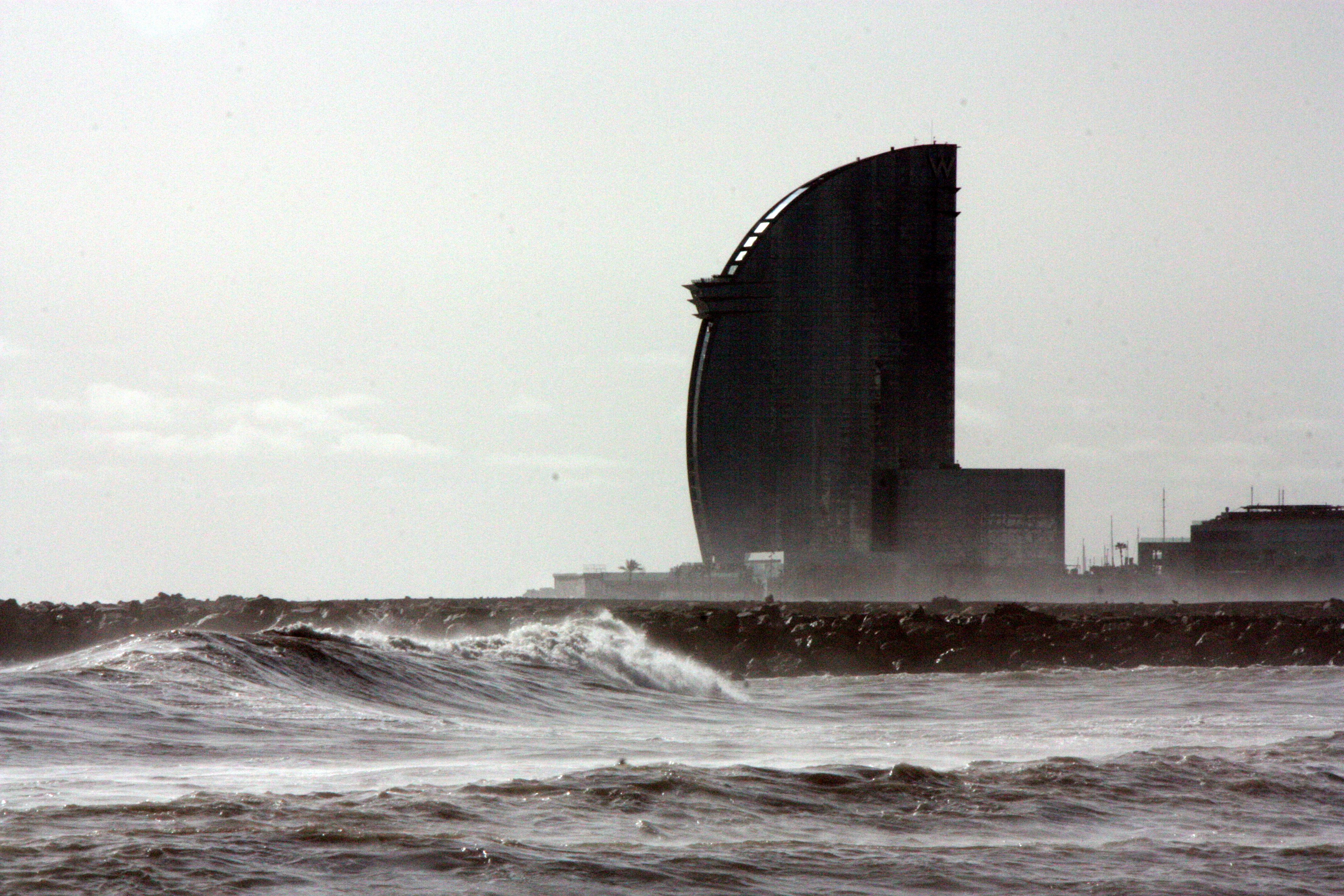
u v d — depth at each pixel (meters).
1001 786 105.50
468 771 112.06
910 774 107.25
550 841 80.50
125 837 75.94
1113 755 131.75
